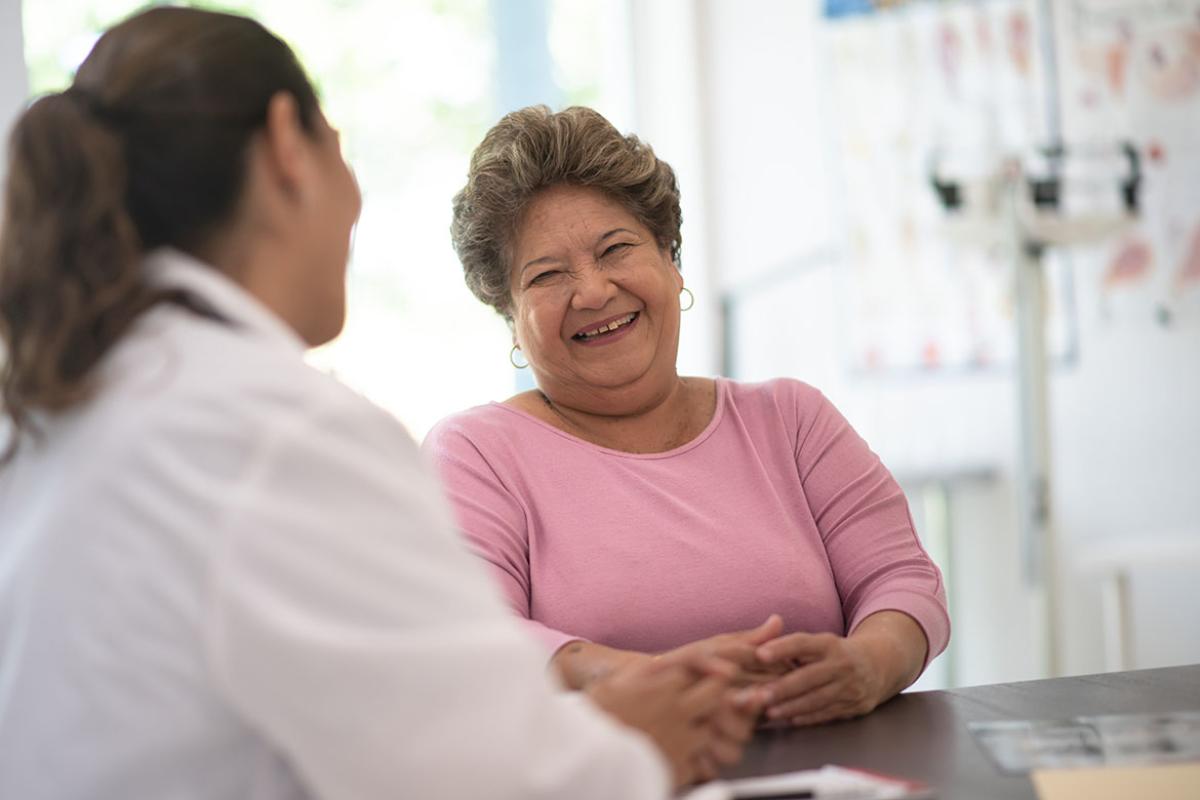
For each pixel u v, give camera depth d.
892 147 3.94
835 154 3.96
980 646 3.91
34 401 0.87
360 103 3.82
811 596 1.67
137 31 0.94
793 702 1.37
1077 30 3.87
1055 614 3.38
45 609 0.84
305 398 0.85
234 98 0.93
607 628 1.63
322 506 0.82
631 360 1.72
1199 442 3.84
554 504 1.70
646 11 4.11
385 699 0.80
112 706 0.81
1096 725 1.29
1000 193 3.45
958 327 3.95
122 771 0.82
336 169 1.01
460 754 0.80
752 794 1.09
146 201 0.92
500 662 0.83
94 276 0.88
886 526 1.73
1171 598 3.84
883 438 3.97
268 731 0.81
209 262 0.94
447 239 3.91
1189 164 3.84
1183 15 3.84
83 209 0.88
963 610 3.92
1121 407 3.86
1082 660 3.87
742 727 1.14
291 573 0.80
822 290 4.00
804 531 1.74
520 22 4.00
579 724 0.87
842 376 3.99
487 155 1.75
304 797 0.84
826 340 4.00
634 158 1.73
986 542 3.92
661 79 4.09
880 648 1.47
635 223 1.74
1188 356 3.85
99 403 0.87
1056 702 1.40
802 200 4.01
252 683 0.79
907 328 3.96
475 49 3.96
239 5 3.65
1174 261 3.85
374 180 3.84
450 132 3.92
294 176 0.95
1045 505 3.38
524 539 1.69
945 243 3.93
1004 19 3.89
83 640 0.82
